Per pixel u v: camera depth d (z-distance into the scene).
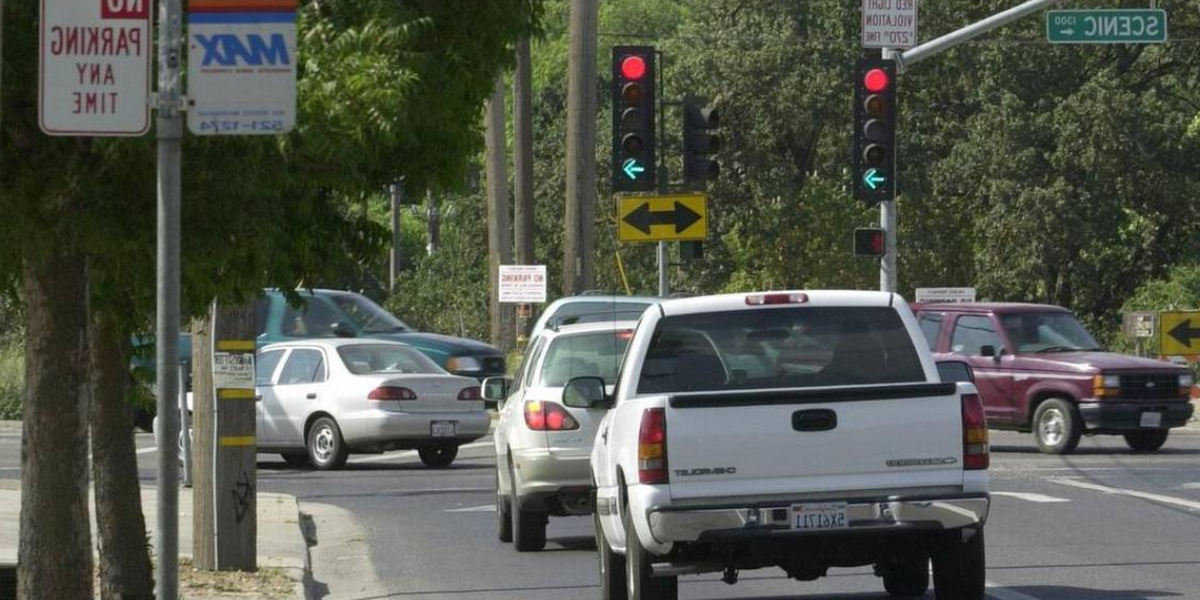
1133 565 43.84
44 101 20.92
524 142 107.94
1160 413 78.19
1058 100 163.88
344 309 95.06
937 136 171.38
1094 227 161.62
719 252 178.38
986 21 81.81
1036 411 80.06
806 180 172.75
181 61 22.84
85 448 25.70
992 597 38.53
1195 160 165.25
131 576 31.45
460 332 192.50
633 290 181.38
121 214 23.84
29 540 25.52
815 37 175.25
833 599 39.66
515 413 49.22
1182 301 156.88
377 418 75.38
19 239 24.11
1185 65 175.62
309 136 23.17
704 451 32.12
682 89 174.50
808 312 34.78
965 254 170.12
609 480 35.44
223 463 42.06
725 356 34.56
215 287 25.97
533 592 41.59
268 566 43.12
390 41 24.02
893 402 32.38
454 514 59.66
